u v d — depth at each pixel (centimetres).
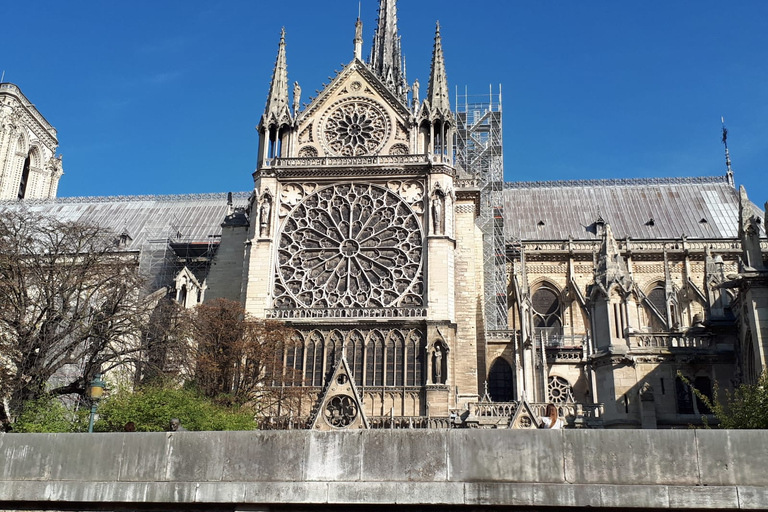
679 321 7144
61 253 6341
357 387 6438
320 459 2203
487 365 7575
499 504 2098
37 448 2352
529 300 7419
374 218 7106
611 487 2070
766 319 4419
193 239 9525
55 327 5700
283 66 7719
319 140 7469
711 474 2056
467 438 2161
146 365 6016
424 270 6856
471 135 10106
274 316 6756
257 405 6338
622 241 9156
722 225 9406
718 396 4828
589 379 6769
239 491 2200
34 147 11806
